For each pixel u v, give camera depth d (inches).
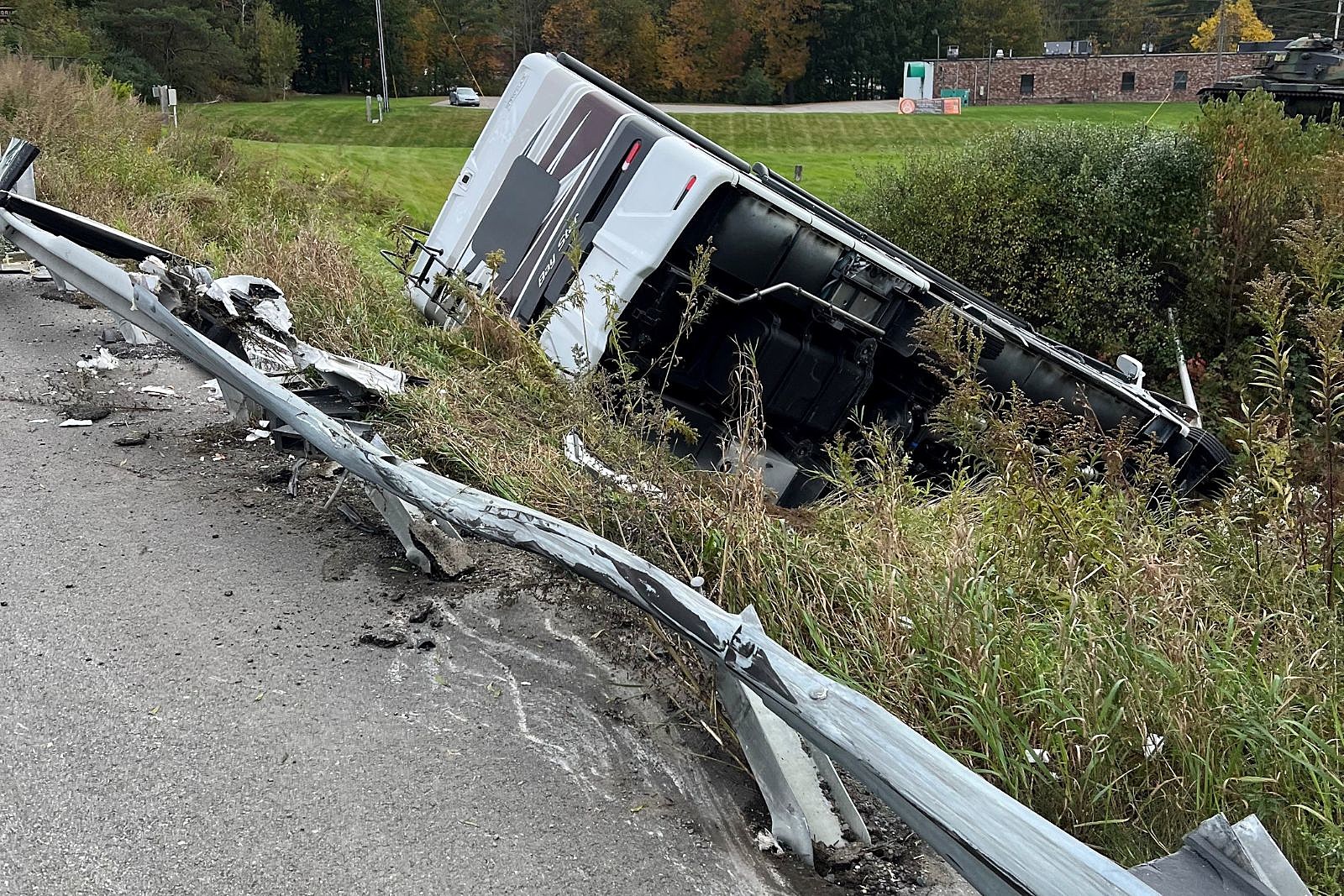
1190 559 165.2
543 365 222.2
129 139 556.4
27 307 282.8
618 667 139.9
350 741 122.0
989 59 2500.0
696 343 255.3
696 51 2920.8
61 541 162.2
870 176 662.5
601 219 253.8
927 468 281.4
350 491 185.6
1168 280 583.2
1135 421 273.7
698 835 111.7
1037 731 117.7
